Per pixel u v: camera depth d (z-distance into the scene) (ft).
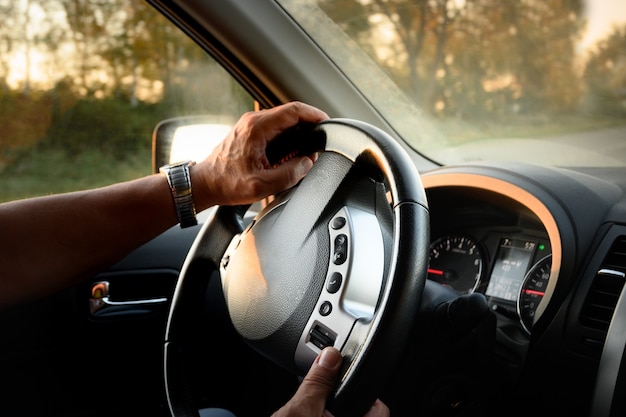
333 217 2.77
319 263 2.72
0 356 4.79
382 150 2.65
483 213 4.32
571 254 3.62
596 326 3.49
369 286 2.60
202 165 3.30
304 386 2.36
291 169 3.09
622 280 3.46
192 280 3.62
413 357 3.15
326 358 2.39
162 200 3.33
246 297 3.03
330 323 2.58
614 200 3.90
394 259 2.41
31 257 3.34
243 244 3.19
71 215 3.37
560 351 3.59
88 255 3.41
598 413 3.24
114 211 3.34
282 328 2.79
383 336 2.31
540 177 4.02
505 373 3.70
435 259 4.55
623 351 3.19
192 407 3.52
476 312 2.93
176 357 3.58
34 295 3.44
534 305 3.79
